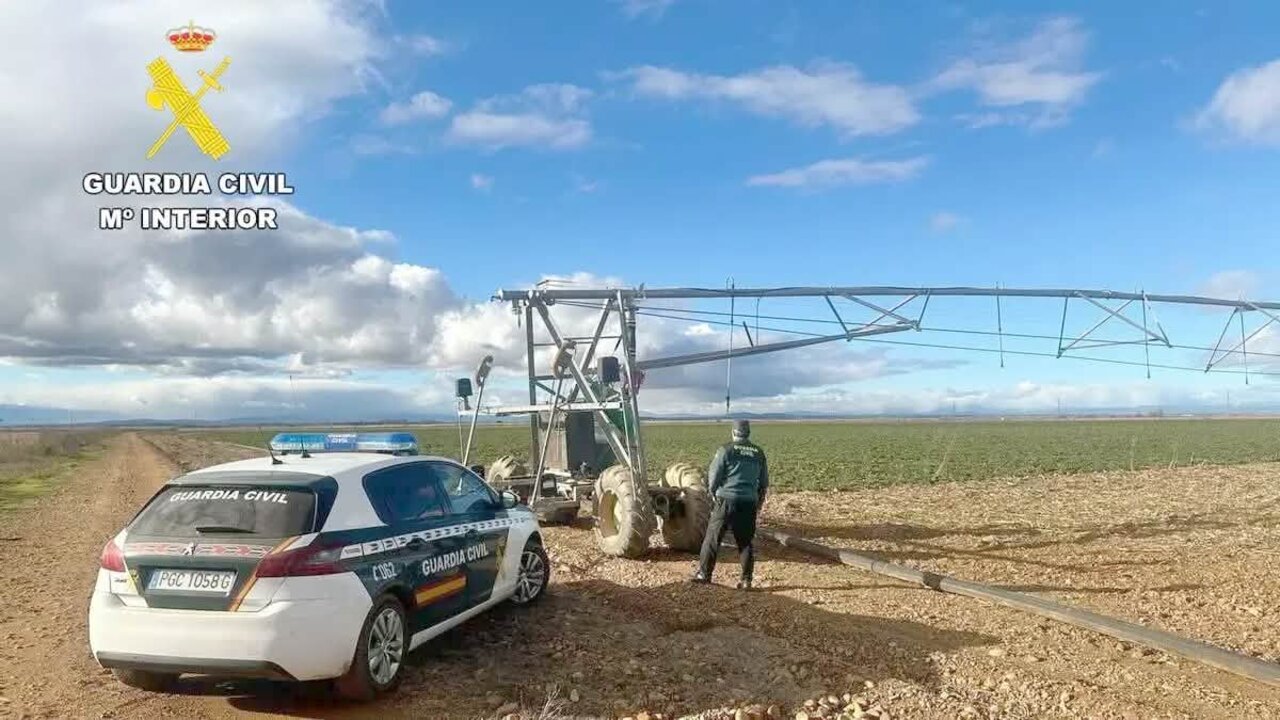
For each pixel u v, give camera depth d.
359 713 5.73
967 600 8.98
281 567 5.46
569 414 14.88
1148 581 10.11
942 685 6.22
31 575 11.27
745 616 8.25
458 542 7.12
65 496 23.41
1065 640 7.46
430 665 6.73
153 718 5.65
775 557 11.82
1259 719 5.61
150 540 5.70
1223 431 88.62
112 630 5.57
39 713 5.74
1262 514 16.70
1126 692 6.11
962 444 60.91
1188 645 6.91
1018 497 20.92
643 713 5.58
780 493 23.00
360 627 5.74
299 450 7.70
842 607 8.63
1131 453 45.97
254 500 5.83
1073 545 12.94
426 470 7.22
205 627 5.41
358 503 6.15
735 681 6.27
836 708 5.77
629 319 13.72
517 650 7.10
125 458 47.38
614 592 9.31
